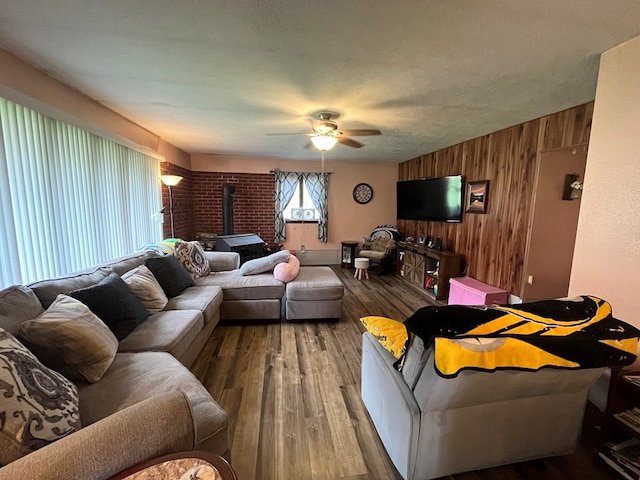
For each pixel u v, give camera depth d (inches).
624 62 64.1
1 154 70.2
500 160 140.4
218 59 72.5
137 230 137.6
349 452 61.3
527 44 64.4
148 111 113.4
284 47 66.9
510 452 54.8
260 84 87.1
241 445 62.8
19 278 74.7
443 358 42.6
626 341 48.3
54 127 87.3
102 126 107.2
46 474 28.7
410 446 49.9
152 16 55.8
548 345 45.4
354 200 246.8
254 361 96.4
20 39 63.9
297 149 192.2
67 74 81.1
